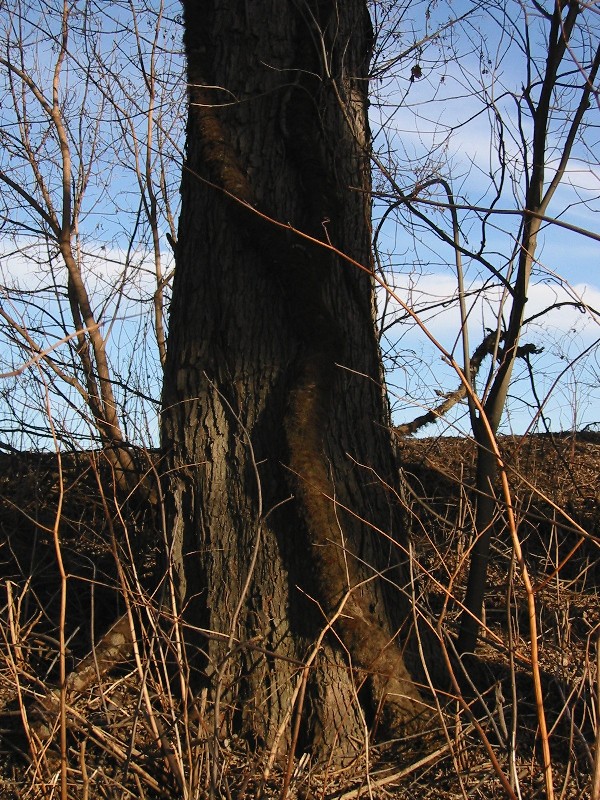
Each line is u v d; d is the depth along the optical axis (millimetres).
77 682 3596
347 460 3787
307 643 3535
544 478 5465
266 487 3703
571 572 5094
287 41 4023
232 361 3826
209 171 3920
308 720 3449
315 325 3770
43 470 5180
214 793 2807
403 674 3441
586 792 3086
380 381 4055
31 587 4332
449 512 5352
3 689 3807
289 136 3922
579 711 3643
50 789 3074
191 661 3688
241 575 3672
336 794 3125
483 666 3984
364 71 4383
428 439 7051
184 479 3846
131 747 2949
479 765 3332
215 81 4043
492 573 5094
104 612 4508
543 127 3877
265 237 3795
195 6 4156
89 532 4840
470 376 3920
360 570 3656
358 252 4074
